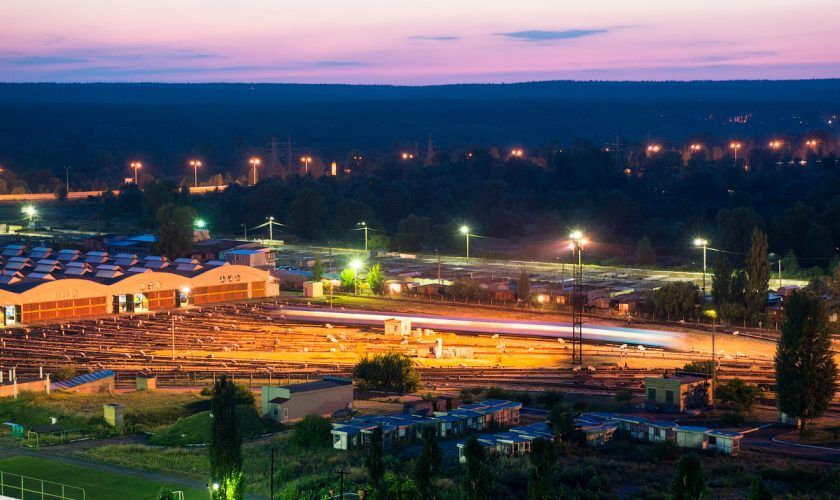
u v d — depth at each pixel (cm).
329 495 8025
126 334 16850
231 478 7331
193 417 10438
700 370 13600
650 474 9194
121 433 10506
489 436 10069
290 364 14712
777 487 8894
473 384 13750
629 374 14450
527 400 12344
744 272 19212
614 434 10556
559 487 8575
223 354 15538
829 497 8450
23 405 11288
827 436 10900
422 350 15975
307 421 10162
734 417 11538
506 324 18175
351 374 14012
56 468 8969
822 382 10881
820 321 10925
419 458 7375
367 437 10031
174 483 8544
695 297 19012
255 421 10919
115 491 8300
